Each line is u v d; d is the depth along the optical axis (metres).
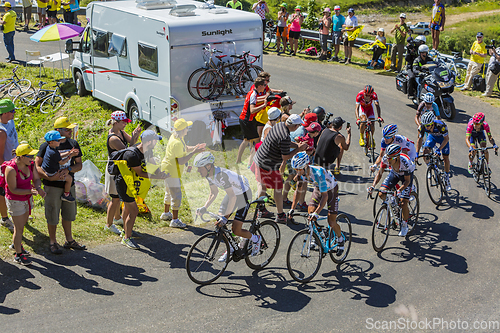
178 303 5.47
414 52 13.52
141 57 10.30
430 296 5.84
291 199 7.94
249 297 5.68
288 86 14.70
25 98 13.35
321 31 17.73
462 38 33.78
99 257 6.29
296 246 5.91
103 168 9.10
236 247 5.93
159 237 6.96
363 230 7.52
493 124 12.04
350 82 15.30
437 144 9.55
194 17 9.88
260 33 10.55
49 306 5.22
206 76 9.81
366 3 47.03
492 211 8.16
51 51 18.20
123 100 11.30
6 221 6.62
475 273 6.37
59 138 5.86
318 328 5.16
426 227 7.68
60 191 6.07
